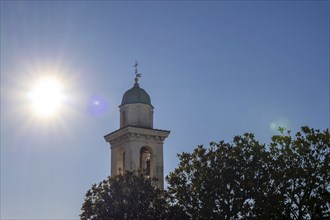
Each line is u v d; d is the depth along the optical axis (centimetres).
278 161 5184
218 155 5269
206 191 5153
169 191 5534
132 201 5803
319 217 5038
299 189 5144
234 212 5112
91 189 5934
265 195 5084
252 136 5322
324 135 5194
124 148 7462
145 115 7631
